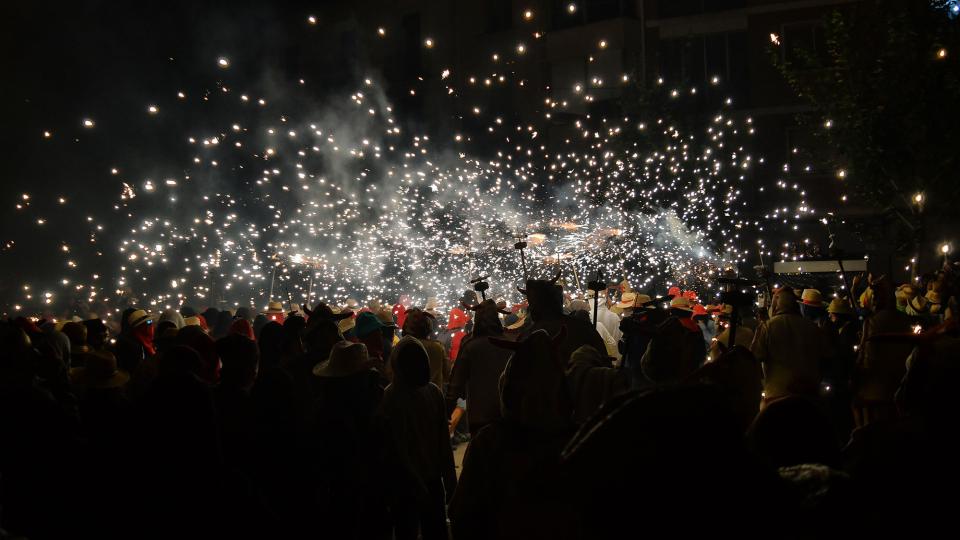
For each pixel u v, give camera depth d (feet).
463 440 45.98
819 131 73.31
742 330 32.30
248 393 21.61
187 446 17.22
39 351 24.54
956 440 11.68
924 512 11.35
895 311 31.76
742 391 16.01
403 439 21.93
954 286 21.56
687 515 7.60
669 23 107.34
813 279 63.77
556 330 23.26
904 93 63.62
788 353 31.07
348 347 22.84
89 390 22.98
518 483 14.17
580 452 8.05
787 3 103.45
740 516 7.62
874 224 91.40
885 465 11.78
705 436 7.73
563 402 14.78
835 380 36.94
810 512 8.63
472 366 23.38
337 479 22.03
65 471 20.16
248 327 31.42
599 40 108.58
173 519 17.02
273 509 20.93
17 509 19.83
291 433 21.35
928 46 63.21
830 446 10.54
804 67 73.00
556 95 110.83
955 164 63.00
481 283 26.07
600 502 7.97
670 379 18.97
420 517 22.50
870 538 11.15
